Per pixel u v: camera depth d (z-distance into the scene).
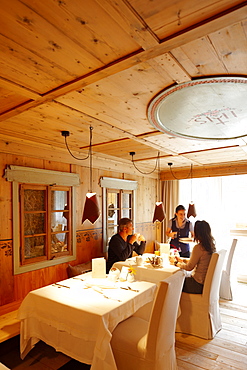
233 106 1.97
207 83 1.64
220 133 2.75
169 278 1.87
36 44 1.27
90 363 1.81
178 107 2.02
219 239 5.41
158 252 3.51
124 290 2.26
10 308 2.87
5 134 2.88
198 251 2.81
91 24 1.12
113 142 3.32
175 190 5.88
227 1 0.98
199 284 2.74
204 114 2.16
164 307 1.76
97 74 1.54
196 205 5.68
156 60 1.40
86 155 4.09
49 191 3.48
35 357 2.33
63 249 3.71
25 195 3.21
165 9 1.02
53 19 1.09
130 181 5.11
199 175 5.41
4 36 1.20
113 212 4.72
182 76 1.58
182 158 4.45
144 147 3.67
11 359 2.29
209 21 1.08
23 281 3.12
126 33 1.18
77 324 1.84
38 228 3.36
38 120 2.42
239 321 3.05
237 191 5.35
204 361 2.25
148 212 5.75
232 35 1.19
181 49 1.31
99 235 4.36
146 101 1.97
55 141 3.26
